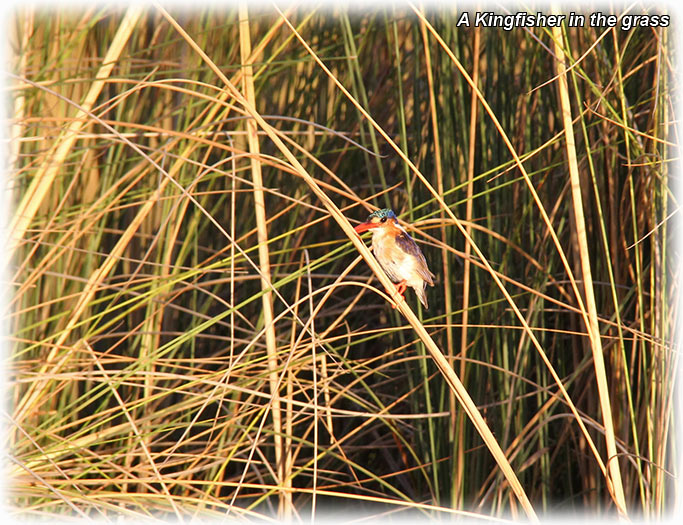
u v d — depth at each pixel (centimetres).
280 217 965
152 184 902
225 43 905
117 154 854
